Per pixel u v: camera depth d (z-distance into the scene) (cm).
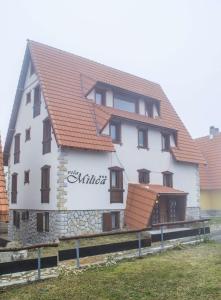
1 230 2117
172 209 2678
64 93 2305
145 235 1898
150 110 2859
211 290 1078
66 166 2072
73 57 2725
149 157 2606
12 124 2822
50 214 2116
